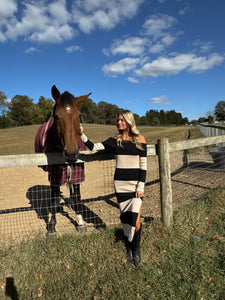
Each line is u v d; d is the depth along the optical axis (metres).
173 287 2.26
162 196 3.22
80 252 2.81
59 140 2.96
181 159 8.31
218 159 7.43
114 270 2.52
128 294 2.20
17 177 8.12
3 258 2.72
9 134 38.88
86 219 3.94
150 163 8.61
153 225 3.25
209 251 2.76
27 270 2.57
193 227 3.25
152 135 24.56
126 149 2.49
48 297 2.22
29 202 5.18
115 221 3.75
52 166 3.27
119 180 2.54
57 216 4.20
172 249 2.83
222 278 2.34
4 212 4.53
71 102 2.49
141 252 2.80
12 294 2.29
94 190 5.75
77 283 2.35
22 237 3.32
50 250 2.82
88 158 3.04
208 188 4.79
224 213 3.53
